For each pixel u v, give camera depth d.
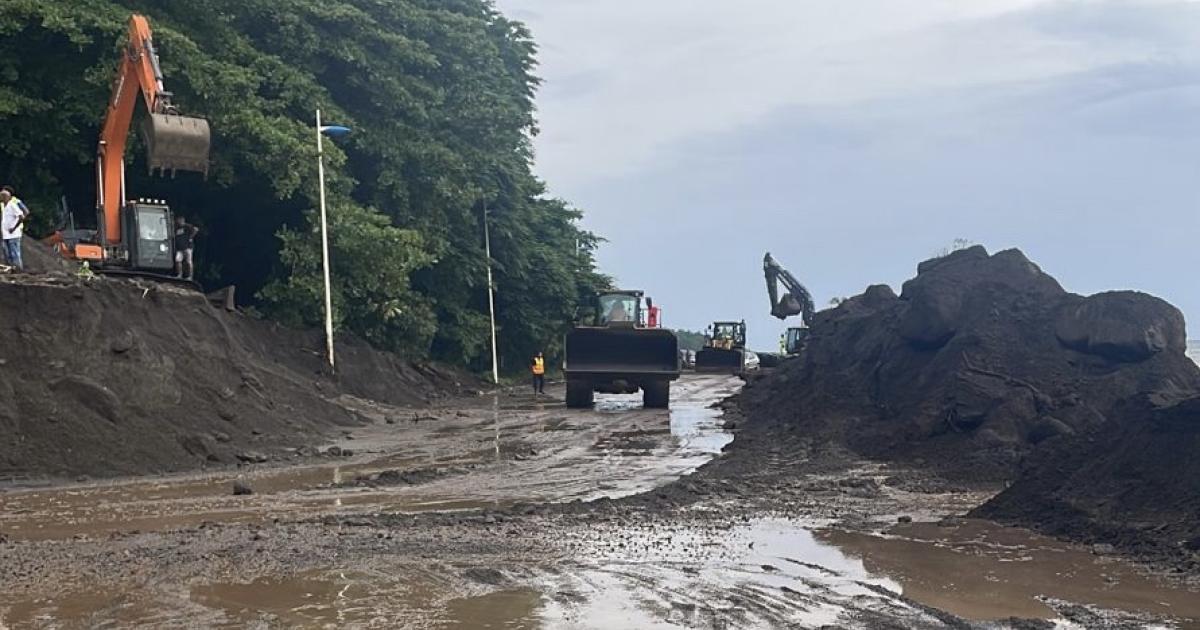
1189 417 11.39
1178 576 9.31
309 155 31.61
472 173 44.34
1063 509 11.80
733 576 9.28
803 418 23.08
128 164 31.14
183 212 35.09
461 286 46.25
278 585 8.78
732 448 20.50
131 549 10.27
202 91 29.81
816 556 10.20
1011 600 8.51
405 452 20.20
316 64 36.88
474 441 22.20
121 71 23.09
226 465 17.94
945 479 15.64
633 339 31.94
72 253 25.23
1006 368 18.33
